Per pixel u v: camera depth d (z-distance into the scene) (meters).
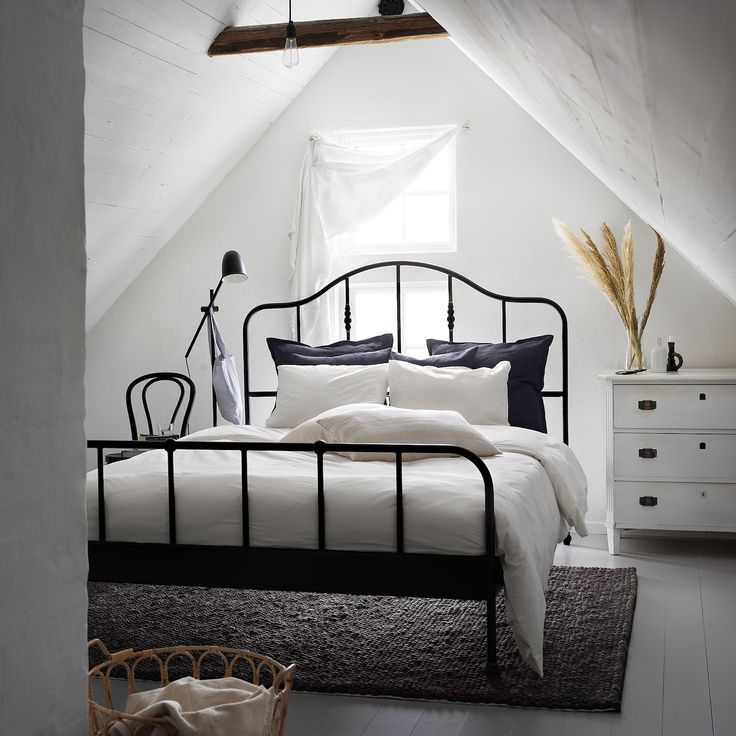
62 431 1.06
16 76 0.98
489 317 4.55
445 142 4.50
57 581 1.05
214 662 2.59
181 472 2.71
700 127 0.57
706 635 2.82
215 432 3.60
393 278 4.65
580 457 4.49
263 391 4.77
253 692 1.57
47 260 1.03
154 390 4.91
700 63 0.46
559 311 4.32
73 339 1.08
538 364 3.96
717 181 0.69
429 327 4.67
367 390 3.85
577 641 2.74
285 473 2.69
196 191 4.68
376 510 2.45
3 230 0.96
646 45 0.49
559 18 0.64
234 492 2.55
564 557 3.90
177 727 1.42
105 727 1.47
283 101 4.61
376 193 4.54
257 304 4.80
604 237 4.17
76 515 1.09
